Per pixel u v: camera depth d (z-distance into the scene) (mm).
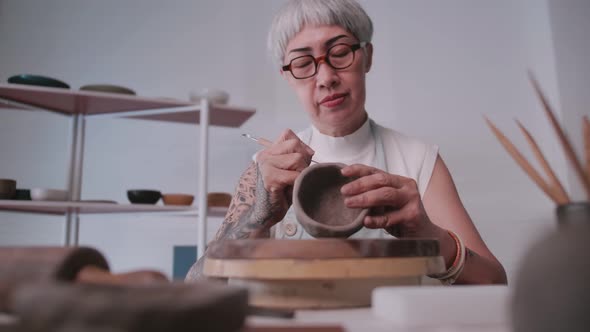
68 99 2125
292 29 1164
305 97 1208
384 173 690
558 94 2592
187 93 2885
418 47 2811
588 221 275
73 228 2434
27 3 2848
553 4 2672
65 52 2844
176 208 2146
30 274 371
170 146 2770
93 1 2904
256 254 483
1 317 373
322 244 472
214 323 268
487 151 2701
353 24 1144
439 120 2744
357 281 485
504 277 962
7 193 2002
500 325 370
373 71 2801
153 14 2930
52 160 2727
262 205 863
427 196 1242
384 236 1151
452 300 374
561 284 247
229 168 2773
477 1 2836
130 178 2730
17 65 2791
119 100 2131
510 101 2746
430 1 2844
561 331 245
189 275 798
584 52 2654
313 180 647
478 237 1142
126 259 2637
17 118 2723
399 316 373
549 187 380
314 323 380
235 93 2879
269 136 2826
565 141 342
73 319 262
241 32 2941
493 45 2801
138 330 257
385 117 2758
